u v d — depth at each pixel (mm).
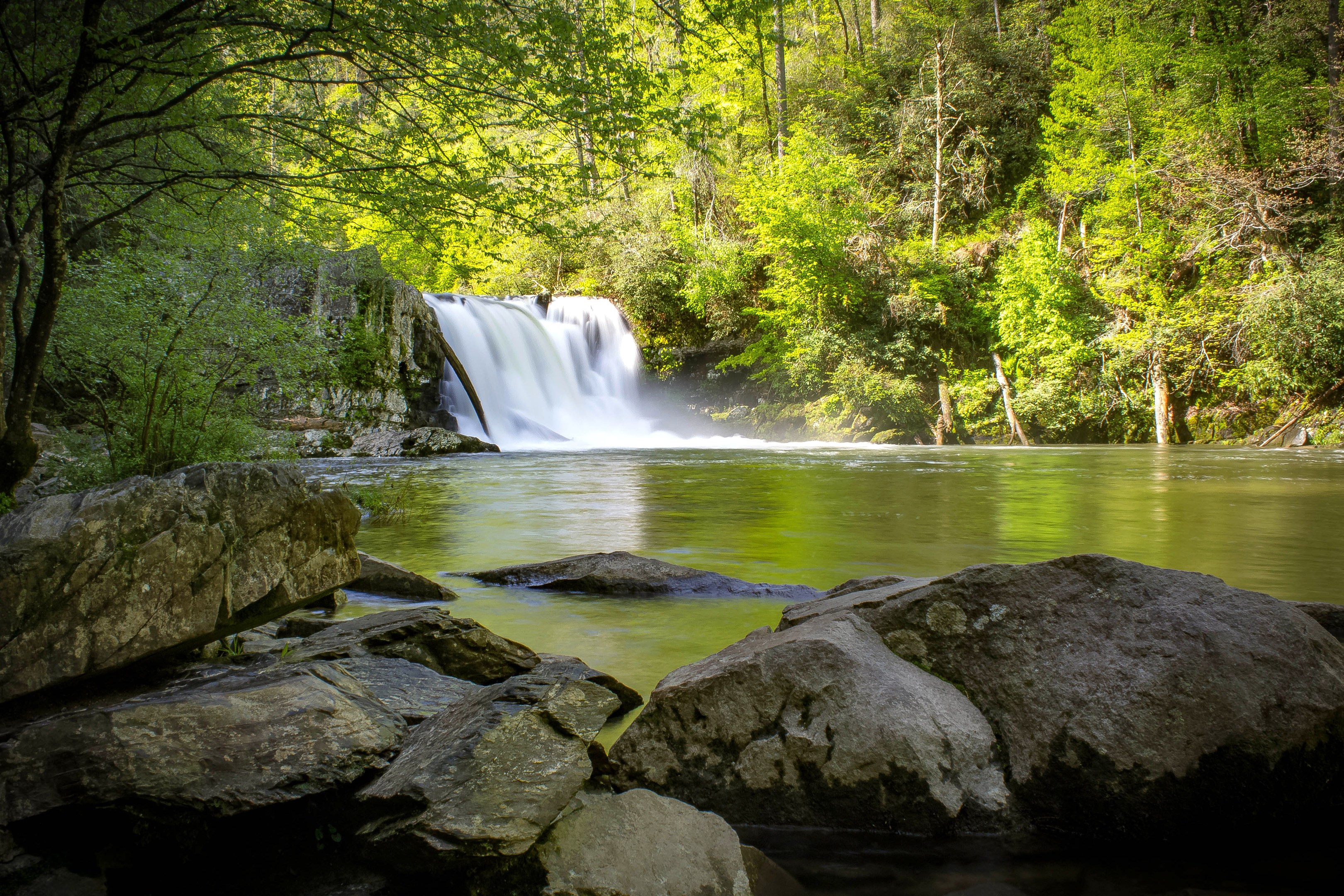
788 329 26984
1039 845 2117
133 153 6445
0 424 5023
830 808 2215
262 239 8852
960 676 2490
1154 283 24297
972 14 36250
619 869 1716
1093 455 18078
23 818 1656
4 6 4895
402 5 4879
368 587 4547
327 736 1962
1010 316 25500
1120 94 26125
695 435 27156
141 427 6711
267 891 1692
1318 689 2158
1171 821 2137
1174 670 2262
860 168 31500
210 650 2670
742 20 5645
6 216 5223
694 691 2352
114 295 7312
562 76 5348
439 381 20594
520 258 28328
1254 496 9484
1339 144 21734
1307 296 20172
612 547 6074
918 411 24547
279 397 12953
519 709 1978
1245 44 24969
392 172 5883
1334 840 2098
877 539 6379
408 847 1642
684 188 30531
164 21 4816
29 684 1956
